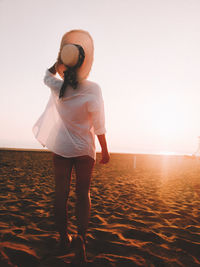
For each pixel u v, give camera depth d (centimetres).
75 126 132
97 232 194
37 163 809
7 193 323
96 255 151
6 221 208
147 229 209
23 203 276
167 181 567
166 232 204
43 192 347
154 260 149
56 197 138
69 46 127
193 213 272
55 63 147
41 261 138
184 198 364
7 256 142
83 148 132
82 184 136
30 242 165
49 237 176
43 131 144
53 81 140
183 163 1407
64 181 138
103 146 136
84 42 137
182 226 222
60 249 149
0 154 1080
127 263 142
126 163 1130
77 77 131
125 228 209
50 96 149
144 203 315
